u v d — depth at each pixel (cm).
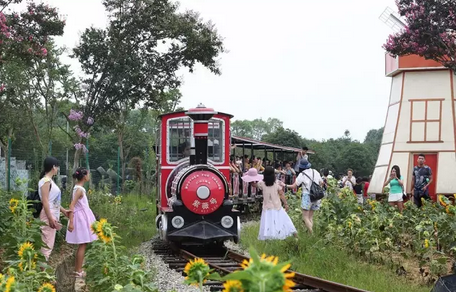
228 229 1221
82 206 901
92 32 1728
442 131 2633
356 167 6203
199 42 1764
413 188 1585
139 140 4059
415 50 2123
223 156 1374
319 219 1285
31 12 1388
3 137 2253
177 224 1207
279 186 1178
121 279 607
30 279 533
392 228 1111
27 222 775
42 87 1941
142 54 1805
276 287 210
